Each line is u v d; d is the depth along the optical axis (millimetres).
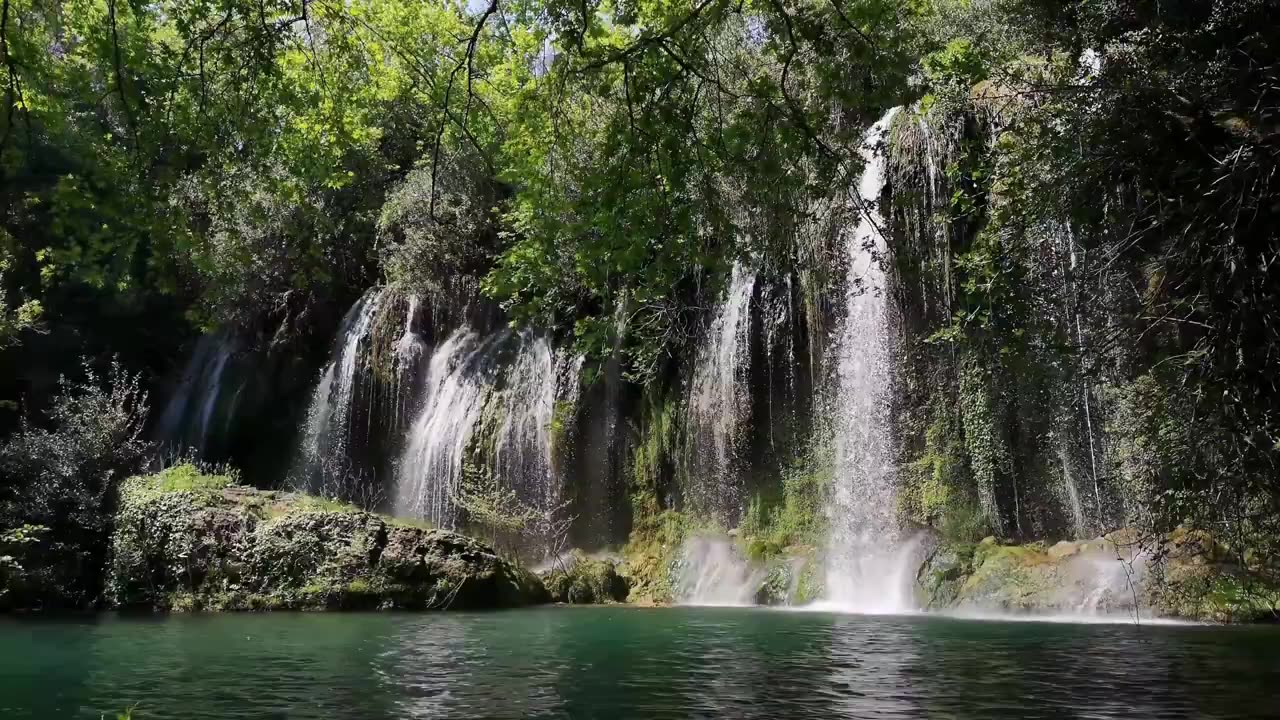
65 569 16344
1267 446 8438
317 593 14859
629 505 20391
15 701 6383
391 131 24266
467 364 23016
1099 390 13727
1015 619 12281
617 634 10555
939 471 16281
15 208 20609
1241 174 8398
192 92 9961
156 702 6266
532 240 13055
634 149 8234
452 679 7133
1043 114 10461
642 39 7961
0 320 20766
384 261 25328
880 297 17344
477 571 15555
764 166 8398
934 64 12703
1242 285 8250
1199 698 6008
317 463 24359
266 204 22750
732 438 19109
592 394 21156
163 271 9945
